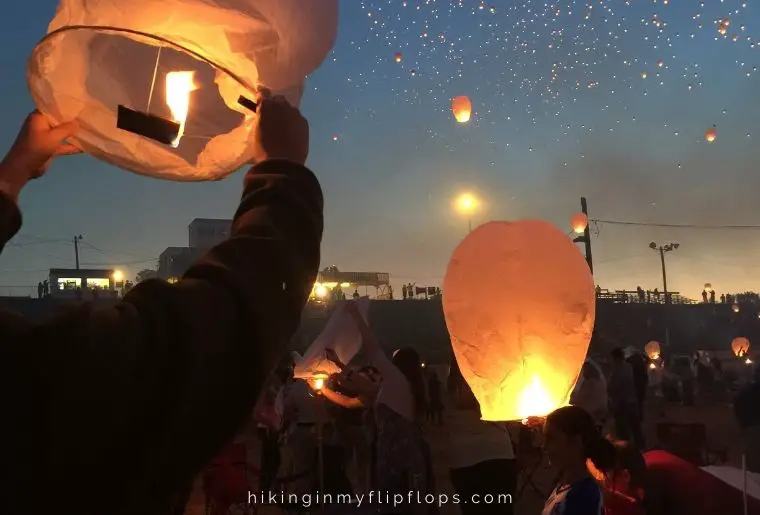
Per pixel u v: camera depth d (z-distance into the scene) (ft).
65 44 3.12
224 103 3.49
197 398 1.95
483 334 10.44
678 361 72.54
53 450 1.73
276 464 25.59
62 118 3.18
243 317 2.14
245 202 2.57
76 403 1.76
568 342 10.33
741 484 12.66
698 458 23.98
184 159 3.43
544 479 28.48
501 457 15.05
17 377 1.74
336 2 3.28
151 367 1.90
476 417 15.49
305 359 22.99
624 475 12.18
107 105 3.33
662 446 24.53
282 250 2.39
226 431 2.07
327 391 23.09
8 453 1.71
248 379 2.10
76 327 1.82
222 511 19.84
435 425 48.75
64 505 1.78
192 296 2.06
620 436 37.65
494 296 10.37
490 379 10.44
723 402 64.39
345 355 24.11
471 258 10.64
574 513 9.94
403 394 14.73
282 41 3.10
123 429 1.83
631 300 148.36
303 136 2.83
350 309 15.20
